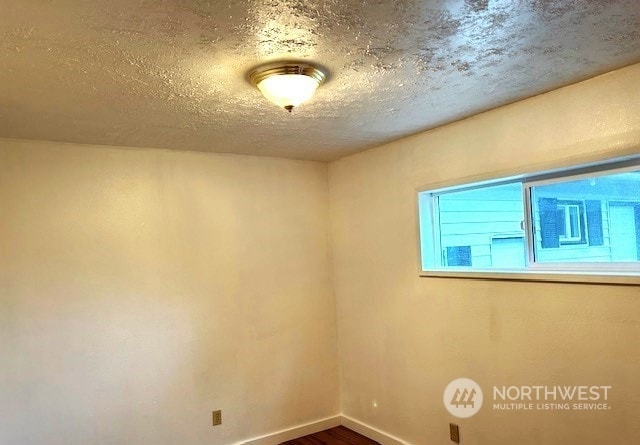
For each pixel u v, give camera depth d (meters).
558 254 2.50
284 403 3.65
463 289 2.84
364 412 3.66
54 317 2.86
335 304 3.94
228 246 3.49
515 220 2.71
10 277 2.76
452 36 1.66
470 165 2.77
